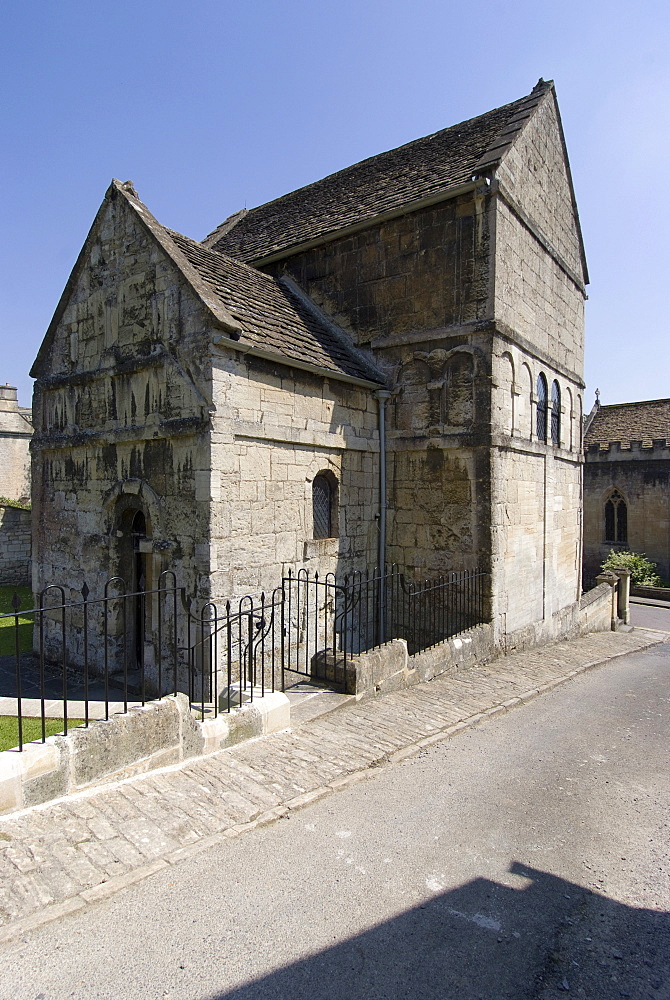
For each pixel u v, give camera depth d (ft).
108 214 29.99
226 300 28.60
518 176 36.50
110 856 13.00
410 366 36.11
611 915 12.45
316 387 31.04
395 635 36.83
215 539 25.07
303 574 29.99
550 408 43.32
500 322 33.35
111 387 29.86
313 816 15.58
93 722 16.03
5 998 9.45
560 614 45.78
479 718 24.14
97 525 30.81
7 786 13.66
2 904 11.31
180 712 17.52
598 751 21.77
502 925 11.92
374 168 46.09
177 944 10.82
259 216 54.13
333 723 22.04
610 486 103.45
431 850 14.39
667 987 10.56
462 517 34.27
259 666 27.09
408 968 10.64
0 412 93.97
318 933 11.33
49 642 33.73
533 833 15.51
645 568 94.07
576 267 49.47
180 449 26.21
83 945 10.65
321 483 32.17
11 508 65.00
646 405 110.52
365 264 38.04
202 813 15.07
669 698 30.66
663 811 17.19
